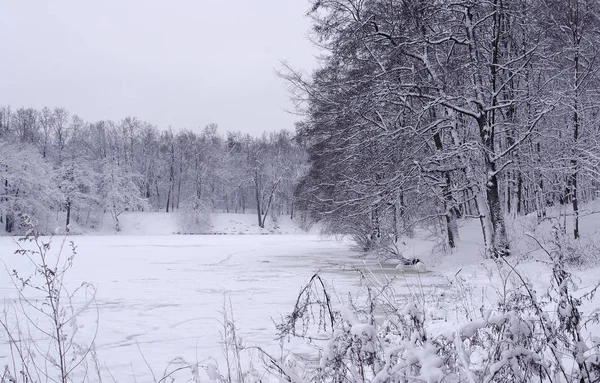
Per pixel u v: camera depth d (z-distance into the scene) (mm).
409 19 20109
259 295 14406
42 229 63219
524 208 29469
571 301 3025
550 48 22594
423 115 20453
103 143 92188
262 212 89562
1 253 30906
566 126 22438
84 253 33000
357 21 21281
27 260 25719
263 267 23281
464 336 2719
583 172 20172
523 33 21859
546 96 19328
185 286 16750
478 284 7602
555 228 3482
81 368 7027
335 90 22188
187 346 8438
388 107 21281
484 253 17203
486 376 2672
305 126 27047
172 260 27750
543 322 3055
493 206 18484
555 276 3260
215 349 8102
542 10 20750
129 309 12312
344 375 2727
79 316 11305
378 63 21328
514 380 2664
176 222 80250
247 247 40688
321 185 25703
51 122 82312
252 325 10031
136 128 94000
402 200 21328
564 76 22766
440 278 14609
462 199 22297
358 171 21172
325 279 17172
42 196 63812
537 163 19938
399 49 20016
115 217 74438
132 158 92688
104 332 9656
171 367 7035
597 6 21219
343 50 21766
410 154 19609
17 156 63688
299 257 29406
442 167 18922
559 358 3084
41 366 7070
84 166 74250
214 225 82438
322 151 25969
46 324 10203
